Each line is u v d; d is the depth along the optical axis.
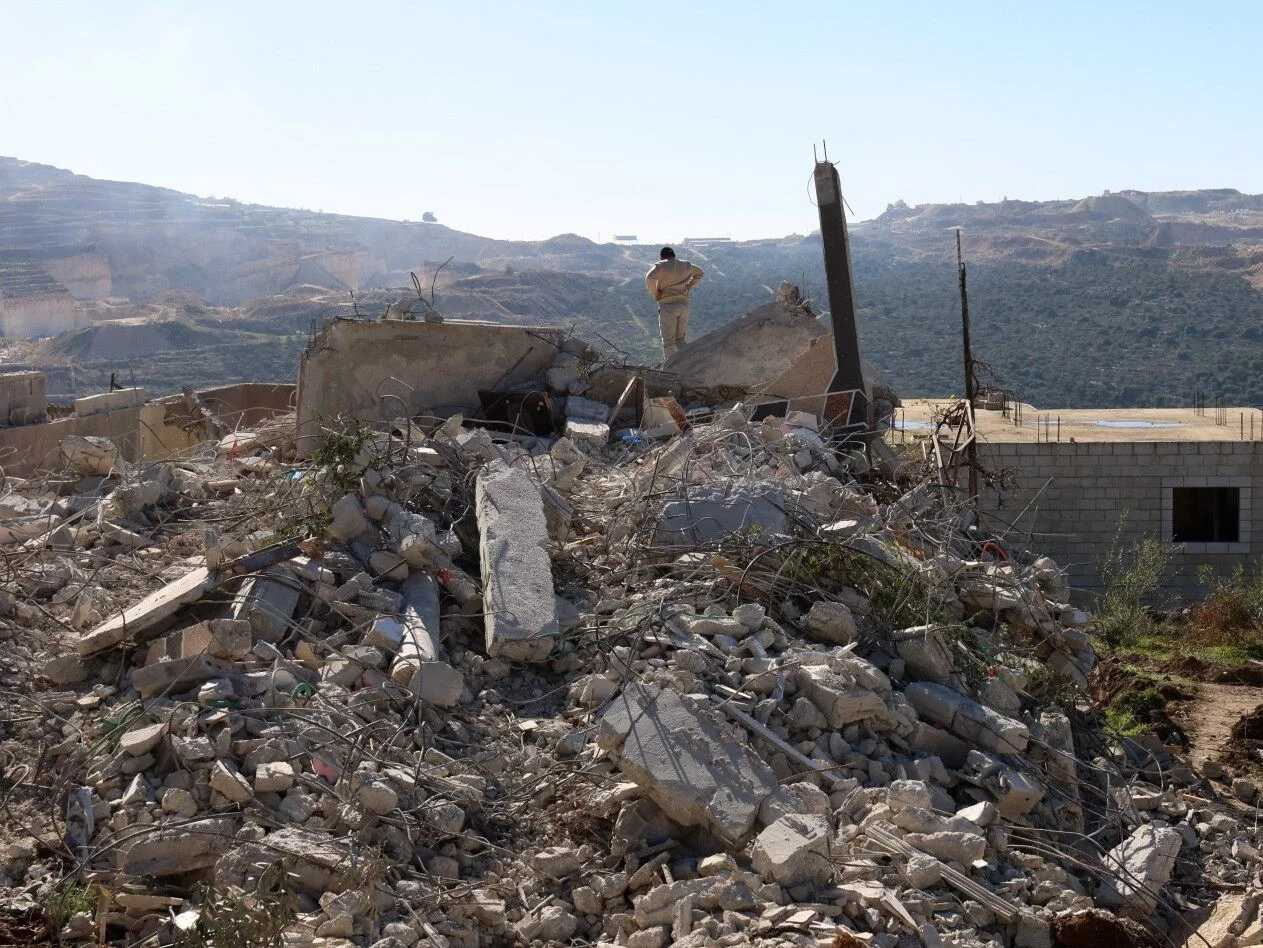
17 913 3.69
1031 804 4.75
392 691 4.71
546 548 5.58
